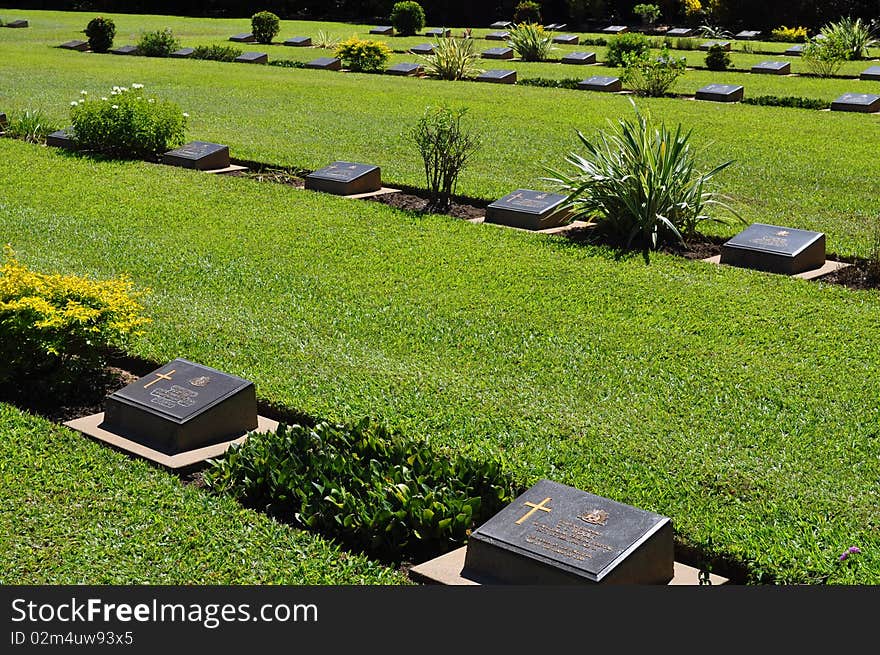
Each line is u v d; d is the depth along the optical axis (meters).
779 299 8.41
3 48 29.92
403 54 29.50
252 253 9.69
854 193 12.09
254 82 22.28
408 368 6.94
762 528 4.91
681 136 15.55
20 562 4.71
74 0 46.66
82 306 6.59
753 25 37.56
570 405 6.37
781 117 17.44
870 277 9.02
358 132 15.99
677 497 5.23
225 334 7.51
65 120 17.05
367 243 10.03
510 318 8.00
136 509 5.16
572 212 10.86
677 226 10.21
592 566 4.34
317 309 8.16
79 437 5.92
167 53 28.59
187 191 12.03
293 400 6.34
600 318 8.01
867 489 5.32
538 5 40.31
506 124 16.66
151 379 6.25
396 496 5.06
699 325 7.84
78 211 11.15
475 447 5.73
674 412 6.30
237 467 5.51
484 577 4.57
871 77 23.33
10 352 6.51
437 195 11.64
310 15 44.53
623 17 42.81
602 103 19.12
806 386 6.68
